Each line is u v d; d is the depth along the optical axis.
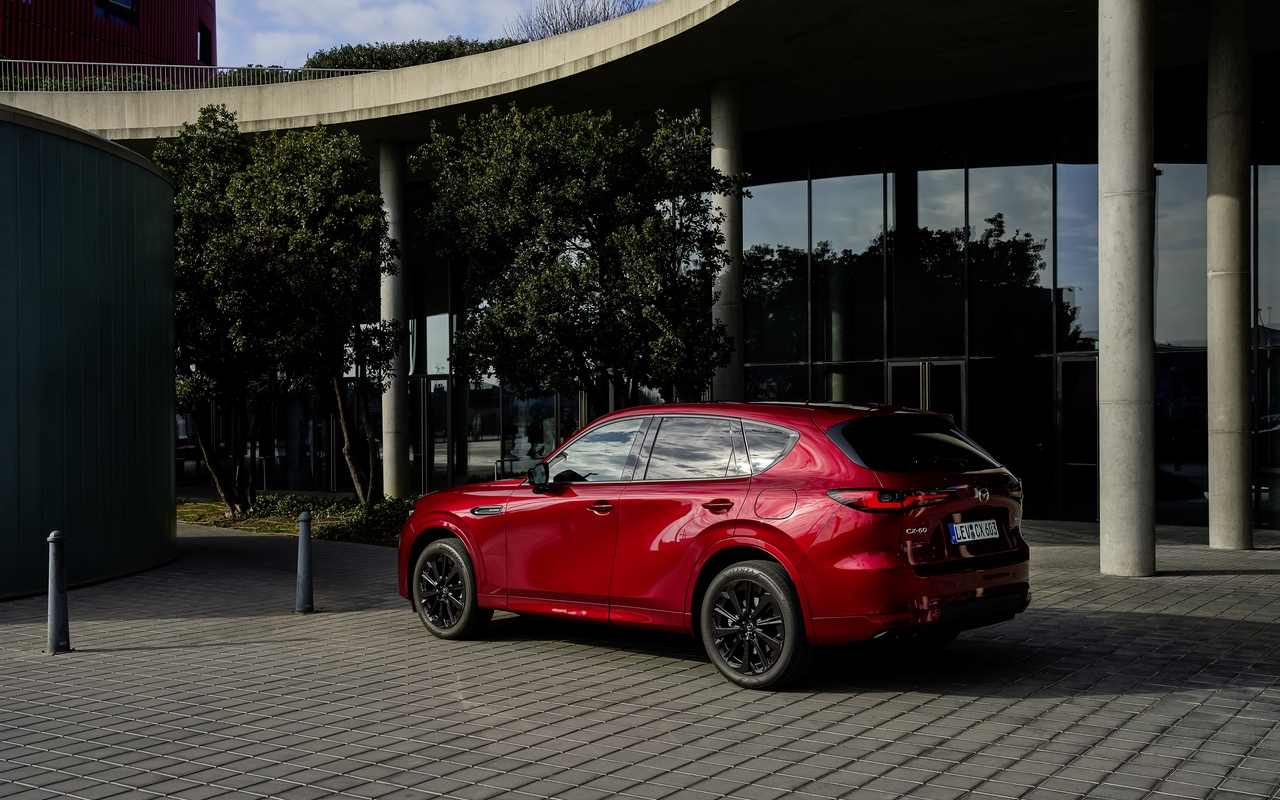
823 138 19.47
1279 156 15.56
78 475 10.85
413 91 20.77
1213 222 13.34
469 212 15.27
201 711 5.98
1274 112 15.62
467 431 23.84
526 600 7.55
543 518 7.43
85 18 46.00
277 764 4.96
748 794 4.45
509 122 15.55
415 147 22.84
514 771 4.80
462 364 15.69
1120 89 10.91
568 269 14.21
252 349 17.09
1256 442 15.65
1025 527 16.02
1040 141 17.52
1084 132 17.16
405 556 8.42
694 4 15.65
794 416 6.51
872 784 4.55
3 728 5.68
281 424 26.41
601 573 7.07
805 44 15.58
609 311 14.20
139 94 23.05
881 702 5.95
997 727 5.41
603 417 7.49
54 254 10.52
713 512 6.51
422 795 4.50
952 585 6.07
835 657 7.12
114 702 6.22
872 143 18.98
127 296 11.68
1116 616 8.58
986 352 17.77
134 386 11.84
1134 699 5.96
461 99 19.08
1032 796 4.38
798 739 5.25
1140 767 4.74
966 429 17.86
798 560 6.08
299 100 21.66
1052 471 17.14
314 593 10.55
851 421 6.36
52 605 7.78
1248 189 13.23
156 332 12.41
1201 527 15.91
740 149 17.48
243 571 12.09
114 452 11.42
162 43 51.31
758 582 6.25
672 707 5.92
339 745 5.25
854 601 5.89
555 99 18.70
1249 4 13.10
